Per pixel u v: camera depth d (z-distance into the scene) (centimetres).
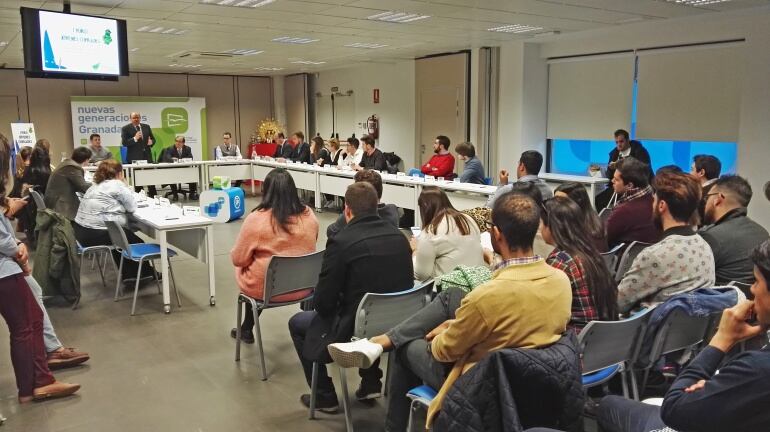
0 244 287
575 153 959
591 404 240
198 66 1297
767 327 137
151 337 403
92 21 563
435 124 1112
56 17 538
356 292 256
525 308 168
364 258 254
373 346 215
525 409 160
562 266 218
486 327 170
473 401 159
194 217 486
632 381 243
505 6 636
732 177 287
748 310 137
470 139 1034
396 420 234
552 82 959
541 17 706
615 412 185
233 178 1142
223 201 873
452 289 220
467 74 1027
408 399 231
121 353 375
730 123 732
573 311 217
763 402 119
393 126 1258
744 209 282
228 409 300
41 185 669
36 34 527
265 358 366
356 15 686
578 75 917
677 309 222
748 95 698
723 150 774
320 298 260
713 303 217
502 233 175
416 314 222
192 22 720
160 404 306
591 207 308
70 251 457
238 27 762
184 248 503
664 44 790
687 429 131
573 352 164
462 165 1039
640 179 334
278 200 340
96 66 570
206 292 510
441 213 300
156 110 1401
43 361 310
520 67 940
